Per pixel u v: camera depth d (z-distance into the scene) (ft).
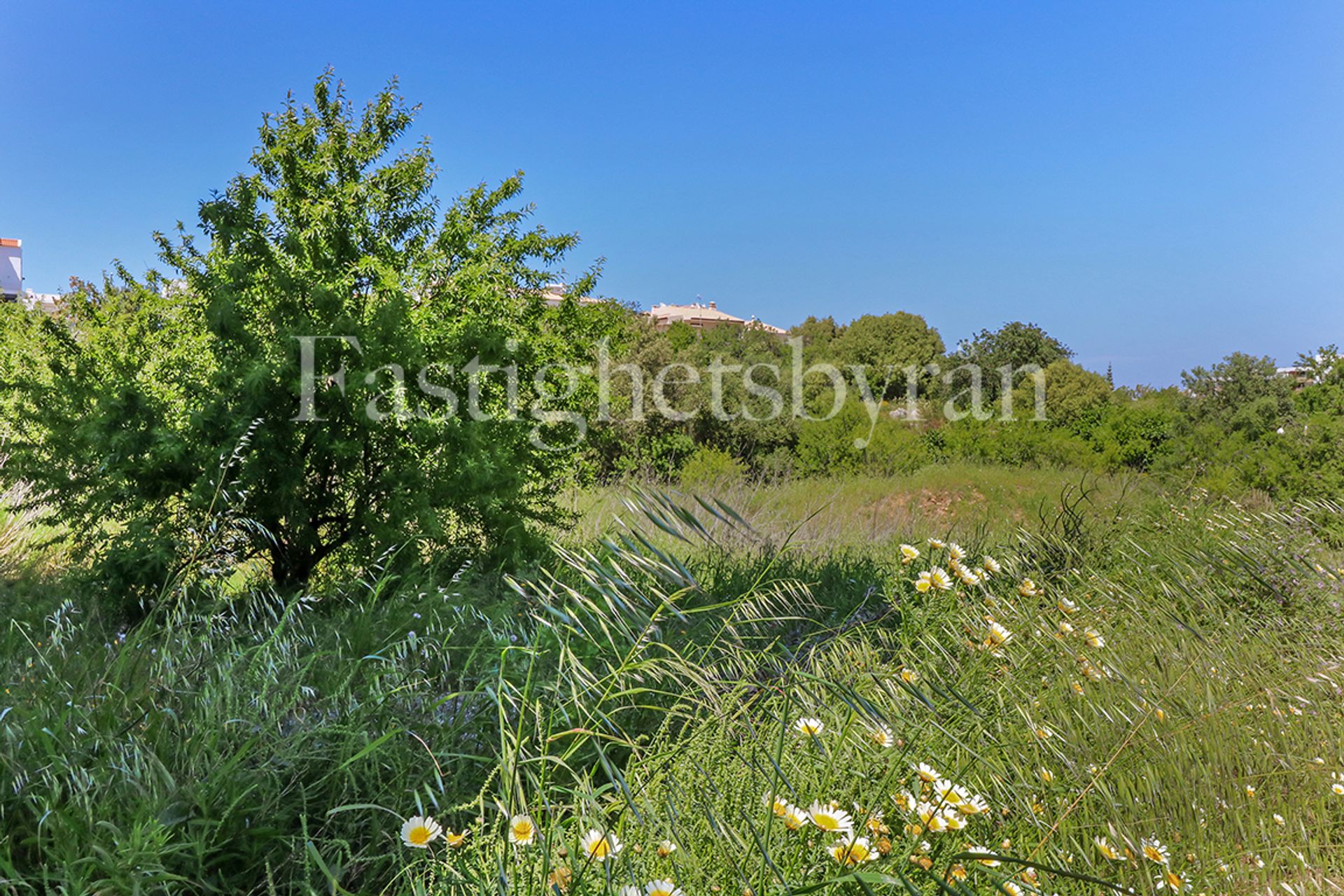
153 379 22.40
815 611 12.55
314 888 6.53
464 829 6.87
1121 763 8.12
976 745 7.43
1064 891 6.21
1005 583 12.03
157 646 10.32
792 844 5.56
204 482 14.99
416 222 26.86
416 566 16.01
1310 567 14.48
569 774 7.59
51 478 16.03
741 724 6.44
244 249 20.30
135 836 6.06
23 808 6.77
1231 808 8.09
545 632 9.70
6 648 10.14
